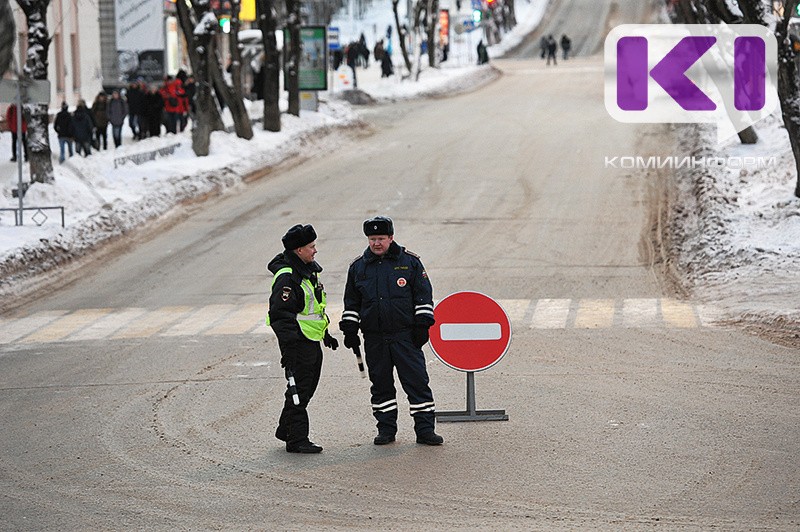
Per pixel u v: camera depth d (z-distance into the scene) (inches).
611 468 1251.8
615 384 1692.9
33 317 2427.4
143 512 1122.7
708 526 1049.5
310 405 1604.3
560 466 1264.8
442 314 1477.6
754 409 1518.2
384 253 1369.3
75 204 3489.2
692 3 4601.4
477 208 3646.7
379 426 1381.6
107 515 1115.9
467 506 1123.3
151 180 3978.8
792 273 2529.5
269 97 5290.4
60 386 1756.9
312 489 1190.9
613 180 4057.6
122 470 1279.5
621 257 2962.6
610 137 5064.0
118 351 2034.9
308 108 6028.5
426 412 1368.1
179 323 2319.1
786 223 2925.7
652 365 1825.8
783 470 1233.4
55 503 1160.2
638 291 2573.8
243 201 3922.2
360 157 4877.0
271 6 5280.5
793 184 3356.3
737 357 1867.6
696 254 2861.7
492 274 2775.6
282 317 1316.4
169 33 7391.7
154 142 4633.4
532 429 1437.0
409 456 1317.7
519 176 4207.7
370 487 1194.6
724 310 2288.4
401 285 1360.7
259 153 4753.9
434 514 1098.7
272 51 5280.5
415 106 6978.4
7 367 1921.8
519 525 1057.5
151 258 3088.1
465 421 1486.2
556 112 6141.7
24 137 4072.3
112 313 2453.2
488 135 5339.6
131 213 3484.3
